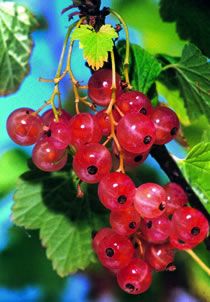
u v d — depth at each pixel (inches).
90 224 12.5
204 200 11.5
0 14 13.1
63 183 12.4
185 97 12.6
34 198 12.4
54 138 10.6
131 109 10.5
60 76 10.7
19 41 13.2
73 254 12.5
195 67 12.1
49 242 12.4
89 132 10.4
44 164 10.7
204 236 10.6
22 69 13.2
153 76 11.9
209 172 11.5
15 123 10.7
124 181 10.2
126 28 10.9
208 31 12.8
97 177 10.3
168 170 11.3
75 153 10.7
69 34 10.9
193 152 11.5
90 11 10.8
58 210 12.5
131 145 10.3
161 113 10.8
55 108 10.6
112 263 10.5
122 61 11.6
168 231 10.6
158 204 10.2
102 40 10.7
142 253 10.7
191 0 12.7
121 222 10.3
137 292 10.7
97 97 10.7
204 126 13.6
